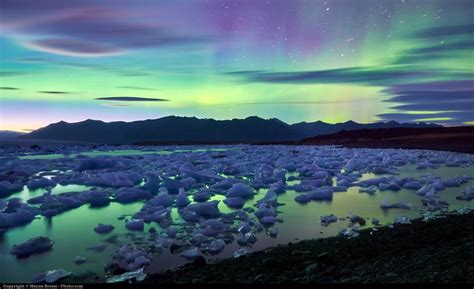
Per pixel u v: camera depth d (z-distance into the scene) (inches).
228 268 196.9
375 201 410.9
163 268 213.6
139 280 191.5
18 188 561.6
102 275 210.1
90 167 790.5
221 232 290.4
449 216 294.0
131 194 466.0
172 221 335.3
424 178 565.0
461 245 194.5
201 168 788.6
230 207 403.5
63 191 545.0
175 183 529.7
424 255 180.9
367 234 249.1
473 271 140.9
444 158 874.1
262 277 173.5
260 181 561.3
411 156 935.7
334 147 1546.5
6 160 956.6
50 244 271.6
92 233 305.3
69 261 237.6
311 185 534.0
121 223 340.2
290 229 296.5
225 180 550.6
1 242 287.3
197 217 343.3
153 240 279.6
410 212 349.7
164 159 979.3
